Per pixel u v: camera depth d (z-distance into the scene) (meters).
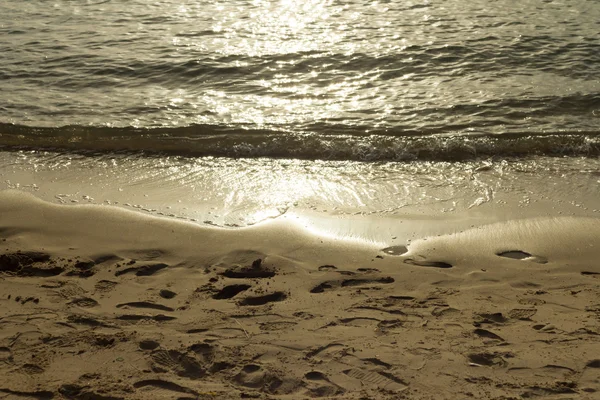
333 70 11.53
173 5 15.52
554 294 5.23
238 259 5.85
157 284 5.34
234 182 7.77
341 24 14.01
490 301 5.10
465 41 12.84
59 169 8.15
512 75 11.34
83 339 4.47
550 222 6.72
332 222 6.70
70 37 13.34
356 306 4.99
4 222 6.58
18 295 5.08
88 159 8.45
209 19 14.42
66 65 11.79
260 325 4.68
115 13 14.99
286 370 4.13
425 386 3.98
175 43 12.87
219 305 4.99
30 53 12.41
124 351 4.34
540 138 8.83
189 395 3.88
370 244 6.24
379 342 4.46
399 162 8.41
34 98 10.38
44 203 7.10
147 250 5.99
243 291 5.23
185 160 8.44
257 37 13.20
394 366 4.18
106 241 6.17
